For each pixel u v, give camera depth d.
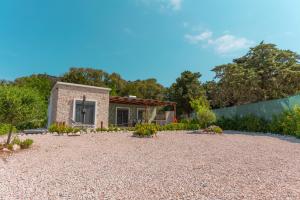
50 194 2.91
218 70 18.83
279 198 2.83
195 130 14.14
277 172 4.14
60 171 4.07
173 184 3.38
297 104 11.19
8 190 3.04
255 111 14.62
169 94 31.11
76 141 8.15
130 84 35.69
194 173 4.03
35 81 22.97
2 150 5.91
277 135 11.49
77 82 29.83
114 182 3.46
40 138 8.77
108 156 5.56
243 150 6.77
